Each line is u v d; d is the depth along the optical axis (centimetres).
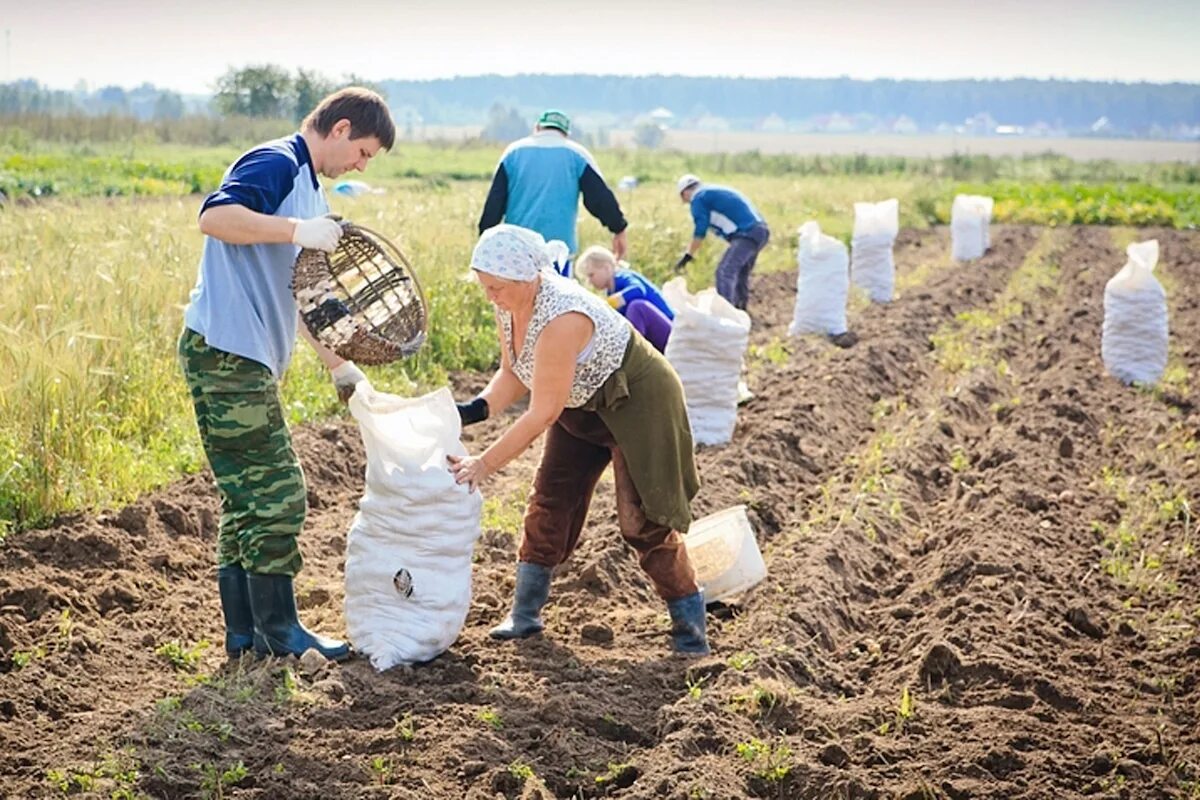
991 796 467
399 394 1029
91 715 491
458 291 1245
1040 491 852
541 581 595
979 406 1116
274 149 510
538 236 525
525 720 508
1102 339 1337
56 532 657
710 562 638
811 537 755
